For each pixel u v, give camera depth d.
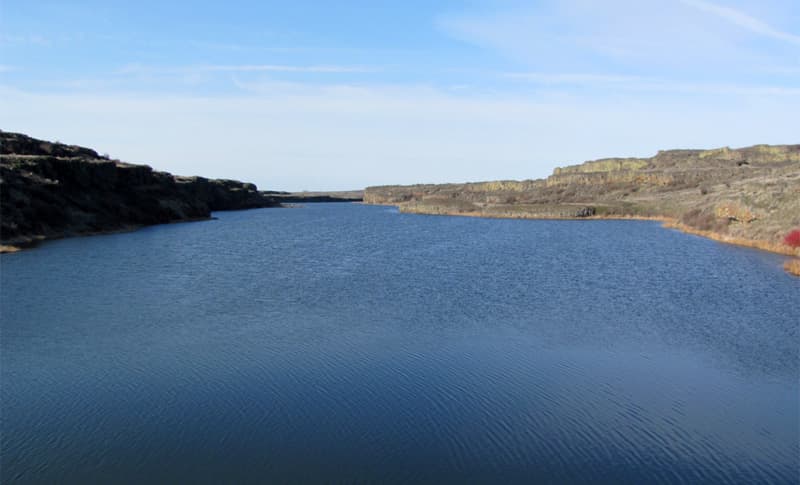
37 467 14.08
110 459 14.48
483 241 68.56
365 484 13.51
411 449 15.12
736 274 41.91
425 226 97.12
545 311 30.16
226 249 58.91
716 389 19.42
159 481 13.54
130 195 94.50
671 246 60.72
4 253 52.00
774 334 25.78
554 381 19.98
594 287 36.97
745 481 13.76
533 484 13.53
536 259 51.12
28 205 64.31
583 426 16.56
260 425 16.39
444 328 26.67
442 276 41.56
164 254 53.50
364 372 20.70
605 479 13.78
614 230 83.94
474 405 17.91
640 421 16.92
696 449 15.28
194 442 15.38
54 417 16.83
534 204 134.62
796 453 15.12
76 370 20.73
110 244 60.75
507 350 23.39
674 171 152.12
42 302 31.58
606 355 22.83
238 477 13.76
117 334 25.39
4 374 20.25
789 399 18.62
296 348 23.52
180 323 27.36
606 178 155.62
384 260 50.81
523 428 16.38
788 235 55.12
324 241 68.75
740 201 73.06
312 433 15.93
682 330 26.47
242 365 21.36
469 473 14.00
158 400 18.06
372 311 30.08
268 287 36.88
